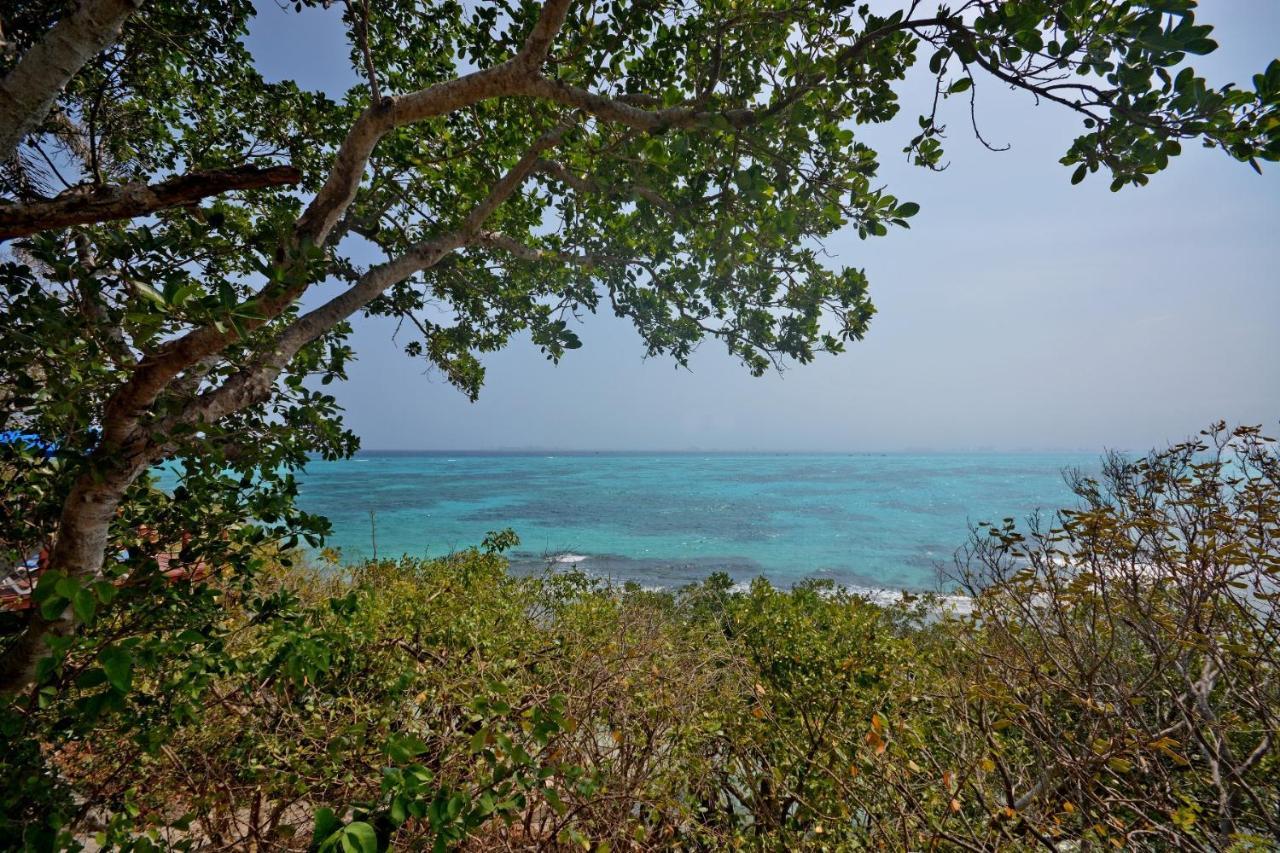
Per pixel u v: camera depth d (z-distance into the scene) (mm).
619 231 5977
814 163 3377
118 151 4500
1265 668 3240
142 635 2170
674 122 3199
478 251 6688
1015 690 3234
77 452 2111
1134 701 3139
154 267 2105
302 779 2680
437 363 7055
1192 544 3133
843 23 3201
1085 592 3330
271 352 2664
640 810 3047
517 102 4719
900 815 2619
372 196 5559
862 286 5105
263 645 2496
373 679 3488
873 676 4328
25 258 2699
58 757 2496
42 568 2443
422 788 1839
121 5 2162
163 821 2326
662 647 4090
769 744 3533
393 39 5355
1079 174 2672
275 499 2566
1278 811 3002
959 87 2752
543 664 4168
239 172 1814
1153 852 2857
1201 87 2182
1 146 2086
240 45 4637
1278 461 3311
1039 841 2572
